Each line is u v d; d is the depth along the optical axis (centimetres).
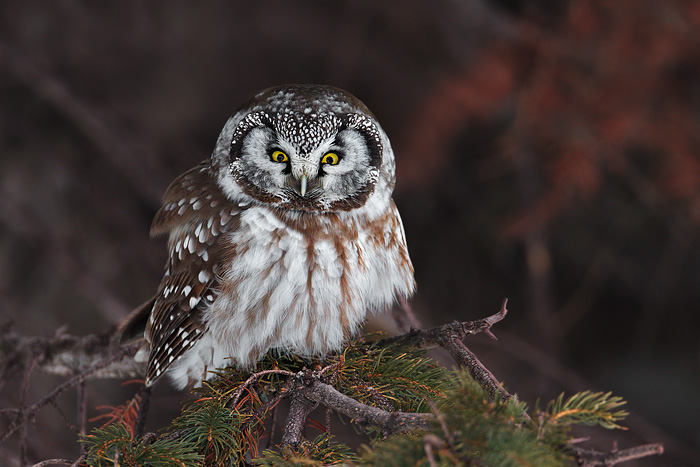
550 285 1259
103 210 1233
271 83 1334
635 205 1247
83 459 465
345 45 1280
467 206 1285
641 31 1100
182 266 639
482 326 521
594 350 1347
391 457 380
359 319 639
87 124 1215
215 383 588
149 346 676
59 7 1248
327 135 603
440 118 1238
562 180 1095
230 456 496
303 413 521
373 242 638
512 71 1182
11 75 1227
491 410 385
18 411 657
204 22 1309
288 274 605
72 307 1221
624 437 1104
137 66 1309
